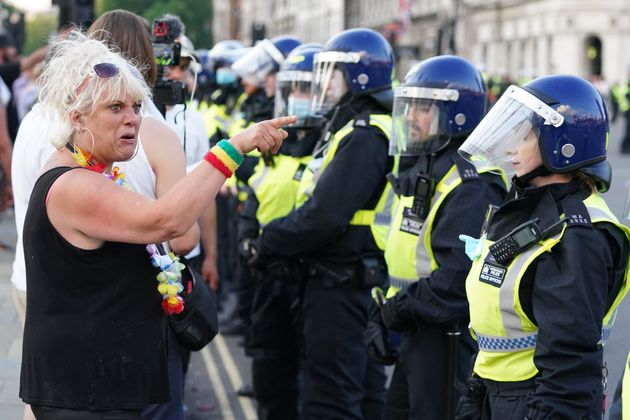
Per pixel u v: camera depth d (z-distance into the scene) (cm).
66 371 738
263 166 1409
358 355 1235
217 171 728
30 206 738
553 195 773
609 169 790
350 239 1209
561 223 752
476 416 826
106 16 964
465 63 1047
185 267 909
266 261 1259
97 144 739
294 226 1193
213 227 1396
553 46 13550
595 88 795
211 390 1648
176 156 910
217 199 2175
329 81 1224
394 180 1072
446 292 980
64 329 735
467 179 997
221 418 1505
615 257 762
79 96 730
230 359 1842
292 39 1761
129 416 747
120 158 746
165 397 761
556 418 730
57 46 768
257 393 1409
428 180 1017
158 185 903
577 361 730
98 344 736
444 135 1023
